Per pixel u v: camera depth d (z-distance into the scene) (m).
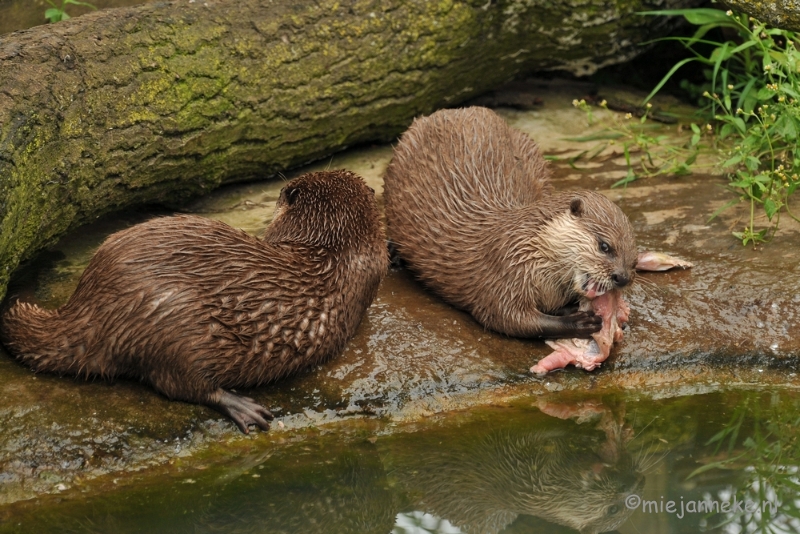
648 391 2.65
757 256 2.78
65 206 2.65
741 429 2.60
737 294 2.72
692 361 2.67
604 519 2.49
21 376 2.52
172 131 2.75
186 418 2.53
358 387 2.59
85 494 2.46
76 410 2.50
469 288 2.69
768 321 2.70
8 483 2.45
